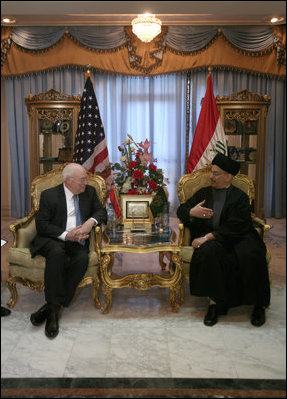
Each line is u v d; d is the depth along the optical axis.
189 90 6.68
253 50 6.32
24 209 6.84
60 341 2.88
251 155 5.77
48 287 3.01
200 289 3.15
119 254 4.79
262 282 3.13
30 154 5.73
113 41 6.33
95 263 3.25
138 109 6.81
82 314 3.29
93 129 4.57
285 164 6.89
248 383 2.42
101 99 6.68
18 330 3.03
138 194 3.72
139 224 3.66
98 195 3.71
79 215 3.42
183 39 6.32
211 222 3.47
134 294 3.70
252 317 3.18
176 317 3.25
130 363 2.62
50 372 2.52
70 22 6.18
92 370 2.54
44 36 6.30
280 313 3.34
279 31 6.27
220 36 6.33
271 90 6.65
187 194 3.70
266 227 3.38
